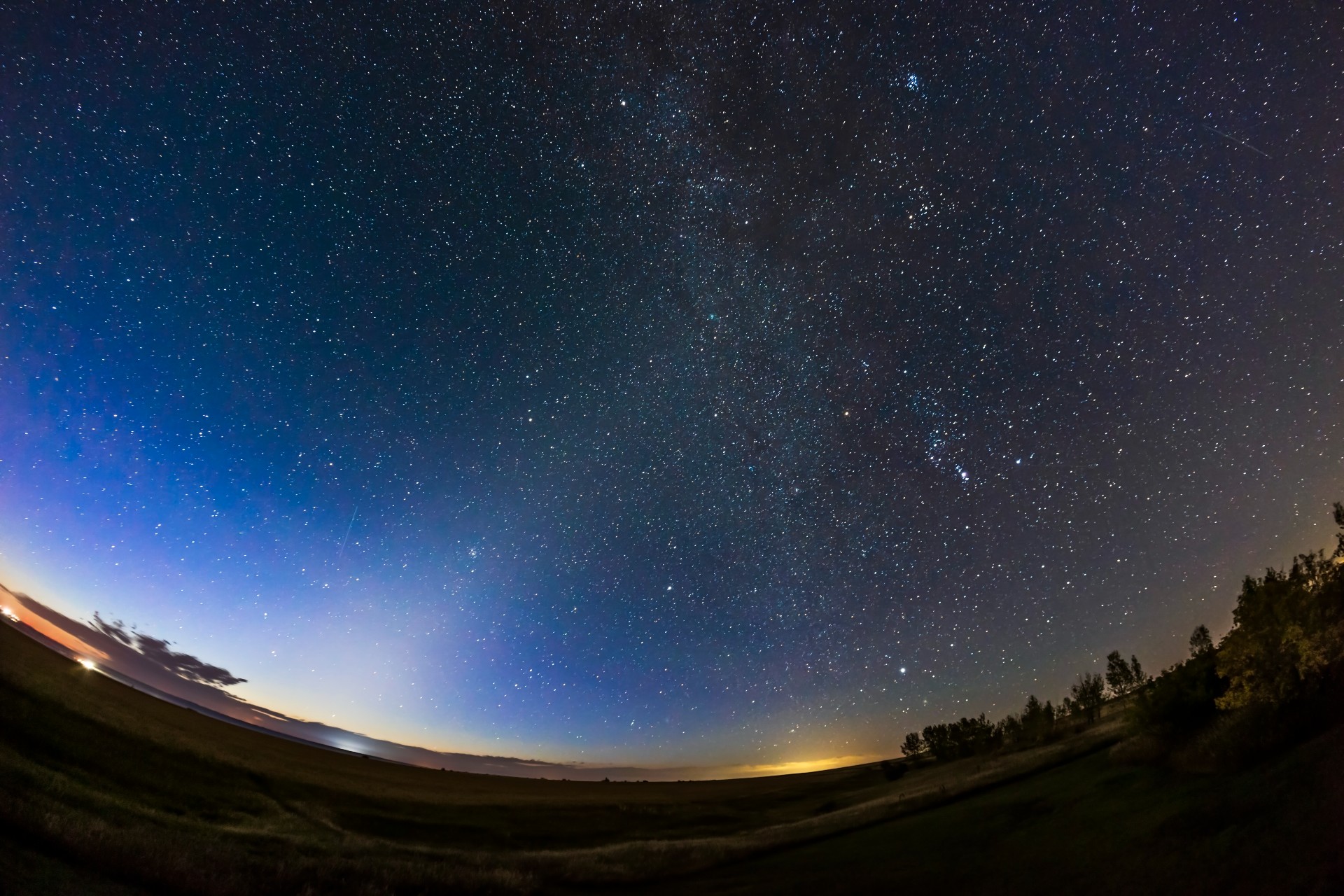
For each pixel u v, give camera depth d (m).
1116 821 10.54
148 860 10.32
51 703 26.44
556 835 32.97
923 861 12.77
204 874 10.70
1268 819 7.56
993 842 12.57
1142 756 13.93
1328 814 6.80
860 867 13.62
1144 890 7.30
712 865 17.38
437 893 13.83
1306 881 5.73
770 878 14.38
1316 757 8.45
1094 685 39.66
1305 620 10.26
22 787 13.84
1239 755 10.36
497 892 14.29
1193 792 10.08
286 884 12.37
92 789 17.84
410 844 25.70
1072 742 25.20
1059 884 8.74
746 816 41.06
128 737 27.03
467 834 30.38
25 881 8.20
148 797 20.56
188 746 31.42
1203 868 7.15
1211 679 13.55
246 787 27.70
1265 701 10.66
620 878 16.30
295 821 23.75
